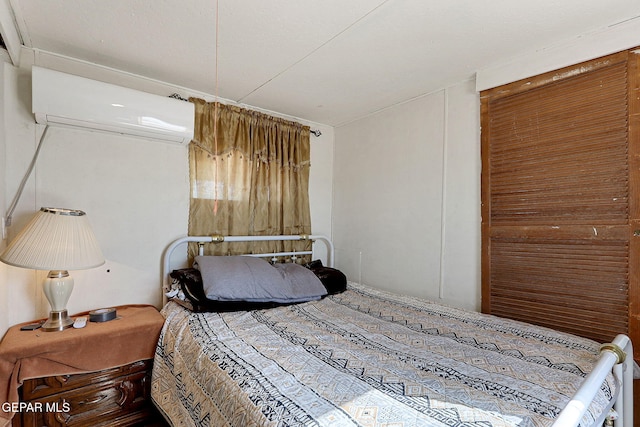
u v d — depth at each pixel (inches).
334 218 127.3
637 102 58.7
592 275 64.1
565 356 51.9
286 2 55.6
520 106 74.5
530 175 72.8
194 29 64.3
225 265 84.1
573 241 66.6
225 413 43.5
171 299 83.9
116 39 68.4
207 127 96.8
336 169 127.3
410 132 100.2
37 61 73.2
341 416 36.2
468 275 84.7
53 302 67.8
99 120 73.0
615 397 45.0
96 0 55.7
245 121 103.9
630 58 59.5
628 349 51.7
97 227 81.1
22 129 71.6
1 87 65.5
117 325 70.7
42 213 65.1
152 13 59.3
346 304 85.7
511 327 66.3
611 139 61.7
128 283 85.6
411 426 34.0
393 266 104.4
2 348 57.5
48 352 60.2
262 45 70.0
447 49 70.9
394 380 44.5
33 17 60.8
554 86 69.3
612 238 61.5
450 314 76.1
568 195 67.2
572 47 65.8
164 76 86.0
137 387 71.6
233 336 61.4
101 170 81.5
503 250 77.5
